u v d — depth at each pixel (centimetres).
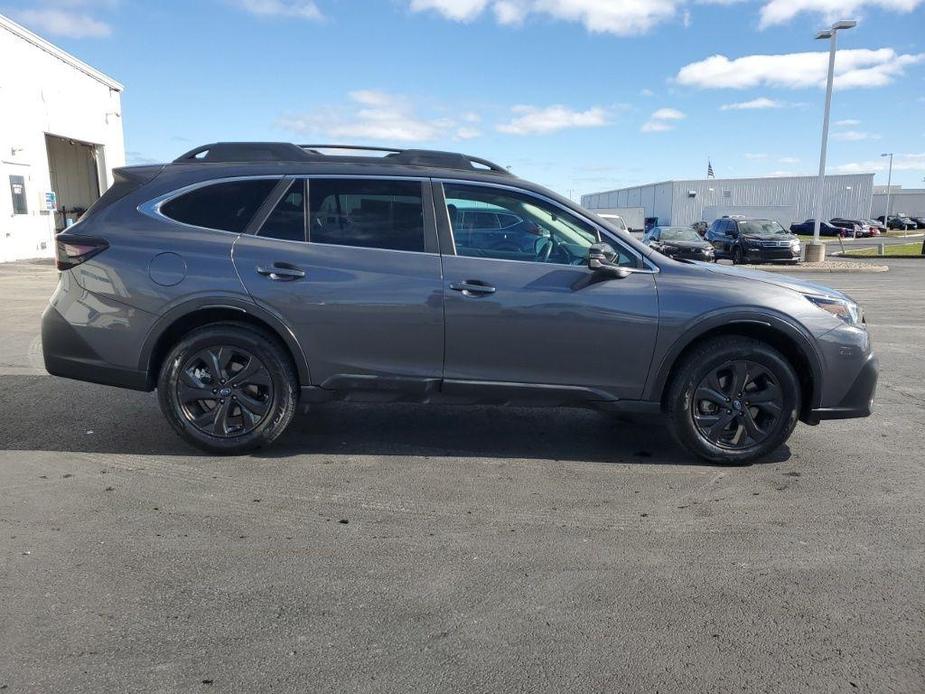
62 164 2733
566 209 458
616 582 315
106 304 445
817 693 244
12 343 853
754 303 442
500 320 441
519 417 574
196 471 437
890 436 536
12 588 299
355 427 536
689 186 6825
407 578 315
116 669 249
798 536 364
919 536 366
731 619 288
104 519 367
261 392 458
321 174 458
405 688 243
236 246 446
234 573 316
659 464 469
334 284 442
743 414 455
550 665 256
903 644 272
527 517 381
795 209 6856
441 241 451
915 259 3103
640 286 446
